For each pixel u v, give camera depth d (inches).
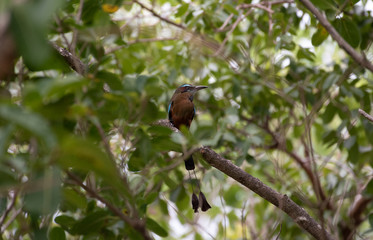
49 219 257.4
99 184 337.7
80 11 299.6
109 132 287.0
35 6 134.6
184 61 498.0
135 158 286.8
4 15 134.4
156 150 281.9
